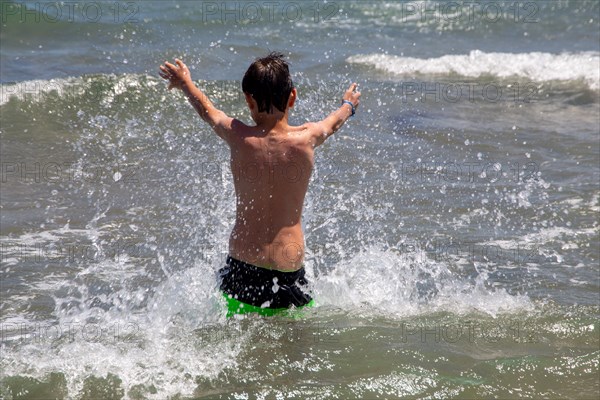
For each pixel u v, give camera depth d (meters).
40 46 23.45
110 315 10.10
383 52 25.47
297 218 9.62
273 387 8.45
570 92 21.89
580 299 10.88
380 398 8.38
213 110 9.84
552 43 27.09
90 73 21.27
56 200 14.12
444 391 8.54
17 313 10.16
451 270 11.66
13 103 18.23
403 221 13.50
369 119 19.03
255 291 9.52
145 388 8.34
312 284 10.87
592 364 9.12
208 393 8.31
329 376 8.73
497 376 8.85
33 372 8.54
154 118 18.25
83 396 8.18
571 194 14.83
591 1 30.84
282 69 9.45
